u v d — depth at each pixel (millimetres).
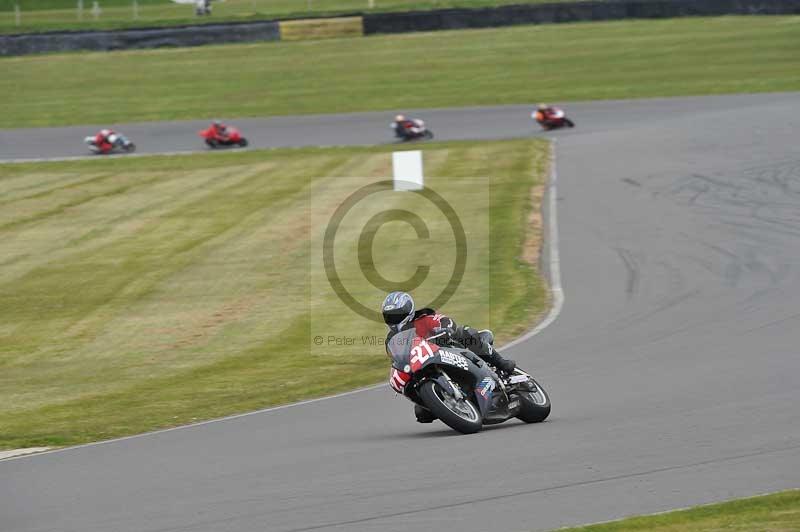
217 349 52875
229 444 32500
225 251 77000
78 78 172625
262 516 23266
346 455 28859
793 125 108625
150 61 181000
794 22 173625
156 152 128625
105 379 48594
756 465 24141
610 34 176625
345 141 127375
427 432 31641
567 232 73125
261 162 117438
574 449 27000
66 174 117500
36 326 60469
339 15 187125
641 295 53531
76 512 25203
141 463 30641
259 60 177625
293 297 62812
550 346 44812
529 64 162750
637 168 95625
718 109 126562
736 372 36156
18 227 91625
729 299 50406
